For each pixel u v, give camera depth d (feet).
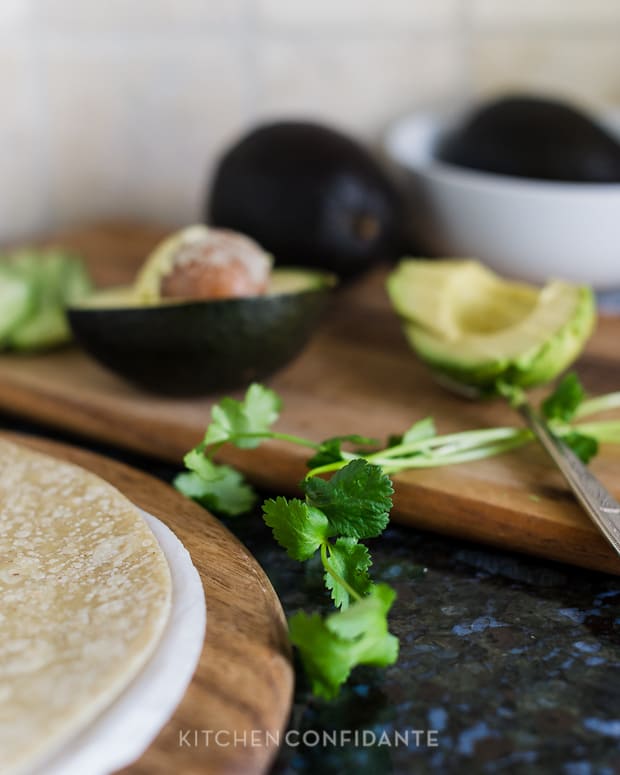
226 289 1.54
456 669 1.17
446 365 1.56
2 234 2.24
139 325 1.51
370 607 1.11
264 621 1.18
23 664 1.08
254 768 1.05
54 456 1.45
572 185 1.86
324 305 1.63
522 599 1.27
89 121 2.31
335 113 2.22
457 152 1.98
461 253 1.94
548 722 1.11
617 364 1.72
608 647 1.20
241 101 2.25
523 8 2.08
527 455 1.45
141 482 1.40
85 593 1.16
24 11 2.17
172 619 1.15
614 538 1.24
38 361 1.73
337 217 1.84
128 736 1.04
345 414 1.58
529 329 1.55
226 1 2.19
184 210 2.36
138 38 2.25
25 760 1.00
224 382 1.56
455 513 1.36
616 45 2.06
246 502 1.38
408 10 2.13
